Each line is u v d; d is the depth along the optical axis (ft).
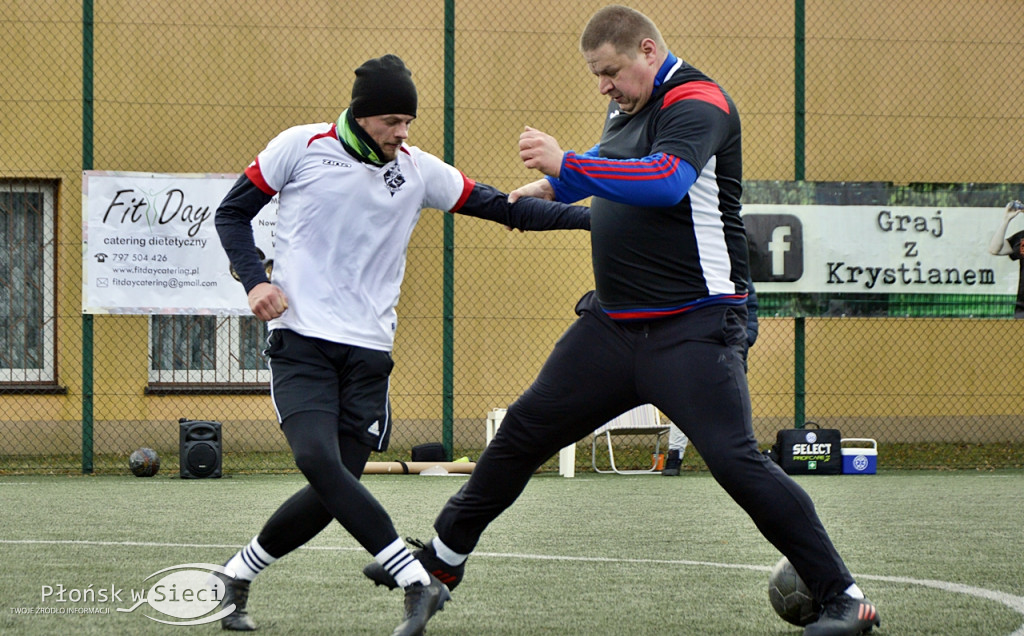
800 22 78.69
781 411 90.79
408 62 85.81
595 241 25.91
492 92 86.79
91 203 71.77
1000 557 38.55
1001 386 93.15
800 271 76.59
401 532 44.91
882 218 77.20
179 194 72.54
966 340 92.73
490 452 26.76
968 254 77.92
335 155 25.27
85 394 73.61
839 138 90.48
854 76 90.48
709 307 25.25
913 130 91.04
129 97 83.30
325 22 85.40
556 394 26.17
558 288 87.92
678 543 41.86
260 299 24.13
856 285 77.10
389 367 25.73
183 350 84.74
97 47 82.94
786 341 91.04
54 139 82.94
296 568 34.86
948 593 31.42
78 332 83.15
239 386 85.25
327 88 85.51
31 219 83.41
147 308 72.28
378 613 27.94
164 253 72.49
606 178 22.88
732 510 53.11
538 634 26.00
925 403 92.22
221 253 73.05
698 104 24.41
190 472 69.77
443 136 84.79
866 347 91.66
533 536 43.73
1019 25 92.12
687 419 24.98
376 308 25.50
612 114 26.76
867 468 76.54
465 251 86.63
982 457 86.74
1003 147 92.12
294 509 25.49
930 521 49.01
